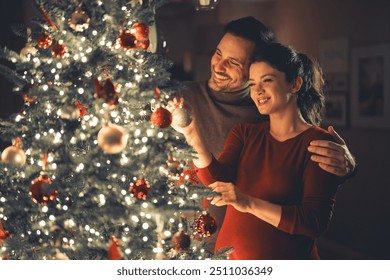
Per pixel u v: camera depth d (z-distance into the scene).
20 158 1.71
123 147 1.59
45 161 1.65
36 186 1.60
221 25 7.81
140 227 1.70
